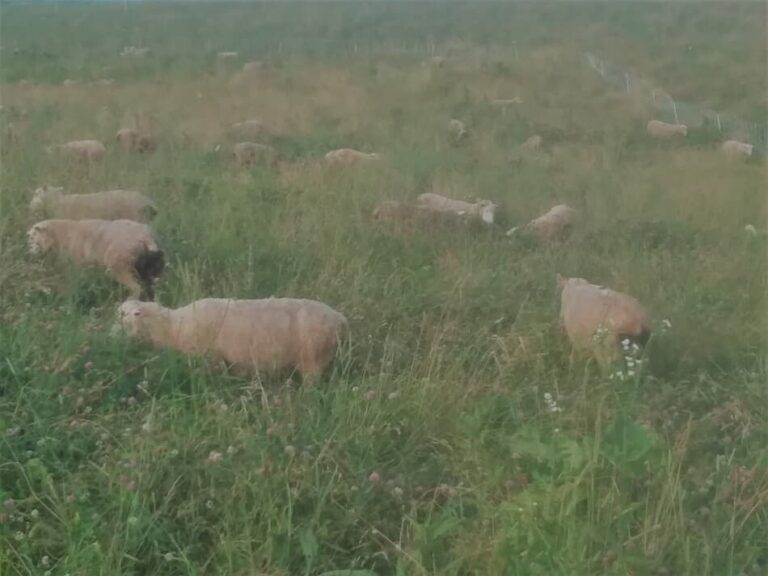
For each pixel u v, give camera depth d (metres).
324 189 9.48
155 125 15.11
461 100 18.67
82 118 15.50
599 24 31.30
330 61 24.88
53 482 4.17
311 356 5.36
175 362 5.21
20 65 23.88
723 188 11.39
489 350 5.75
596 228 9.16
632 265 7.82
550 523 3.87
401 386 5.10
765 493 4.32
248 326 5.35
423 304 6.48
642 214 9.84
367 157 12.34
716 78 21.97
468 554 3.87
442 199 9.49
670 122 17.72
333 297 6.45
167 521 3.98
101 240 6.61
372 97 18.98
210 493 4.12
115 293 6.56
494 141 15.22
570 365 5.70
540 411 4.97
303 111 17.19
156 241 6.72
